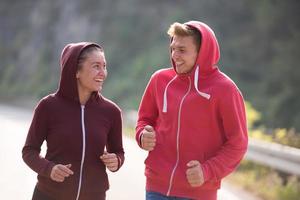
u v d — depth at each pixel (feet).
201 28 16.85
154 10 160.76
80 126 17.01
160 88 17.72
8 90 185.16
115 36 160.15
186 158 16.94
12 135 68.85
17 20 201.77
